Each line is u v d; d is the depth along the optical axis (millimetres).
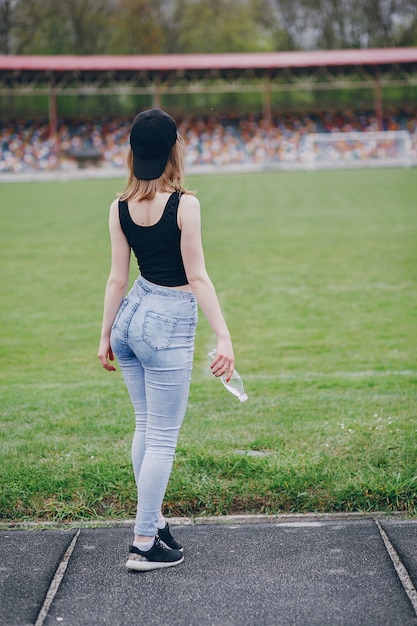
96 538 3611
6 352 7629
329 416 5160
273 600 3039
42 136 41688
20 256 13867
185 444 4582
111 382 6375
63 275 11977
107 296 3289
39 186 32156
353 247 13930
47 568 3334
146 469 3266
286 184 29625
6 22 54469
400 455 4309
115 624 2900
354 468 4145
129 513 3857
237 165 41562
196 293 3150
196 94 45938
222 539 3574
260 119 43594
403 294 9953
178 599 3064
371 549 3428
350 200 22578
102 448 4598
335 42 56250
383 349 7383
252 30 58188
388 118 43812
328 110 44219
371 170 36688
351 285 10617
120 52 57250
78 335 8312
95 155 40062
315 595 3066
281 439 4668
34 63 39094
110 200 24750
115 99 44875
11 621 2924
